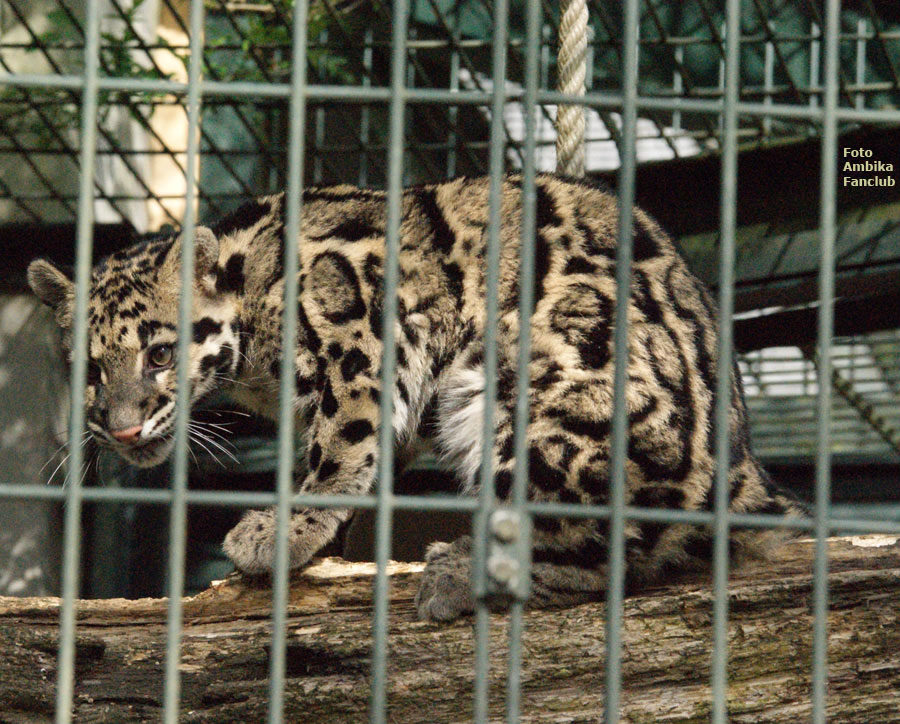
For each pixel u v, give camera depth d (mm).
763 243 8523
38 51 8688
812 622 4852
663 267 5801
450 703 4715
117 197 8461
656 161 8688
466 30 8875
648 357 5418
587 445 5227
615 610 3219
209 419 8828
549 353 5492
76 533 3186
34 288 6391
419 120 9211
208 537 9758
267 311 6102
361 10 8523
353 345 5855
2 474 8938
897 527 3271
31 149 8125
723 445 3293
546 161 8656
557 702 4715
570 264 5742
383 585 3207
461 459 5781
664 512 3273
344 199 6258
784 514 5426
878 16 8492
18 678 4801
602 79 8891
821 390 3283
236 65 9062
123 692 4840
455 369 5859
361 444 5793
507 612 4930
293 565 5461
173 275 6094
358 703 4695
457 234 5969
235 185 9680
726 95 3301
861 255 8219
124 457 6066
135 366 6016
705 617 4852
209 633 4980
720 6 8484
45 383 9023
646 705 4672
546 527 5098
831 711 4699
